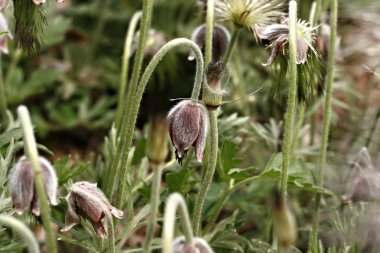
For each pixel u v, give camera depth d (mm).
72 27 8695
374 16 6352
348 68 6148
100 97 8328
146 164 5000
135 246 5969
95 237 4125
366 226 4699
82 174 5223
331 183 5328
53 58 8422
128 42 5348
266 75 7242
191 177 4938
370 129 5934
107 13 8695
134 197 5023
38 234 5449
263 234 5148
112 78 8039
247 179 4465
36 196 3195
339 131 6148
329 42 4680
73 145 7656
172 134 3676
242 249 4637
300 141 5949
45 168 3223
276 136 5391
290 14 3777
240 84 6094
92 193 3664
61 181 4641
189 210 4645
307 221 5430
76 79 8258
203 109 3705
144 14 4336
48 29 7348
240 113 6621
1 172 4152
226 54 4660
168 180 4477
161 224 4535
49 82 7570
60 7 8680
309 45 4035
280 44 4000
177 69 7762
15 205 3188
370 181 4793
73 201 3656
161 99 7488
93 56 8508
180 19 8148
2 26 4312
